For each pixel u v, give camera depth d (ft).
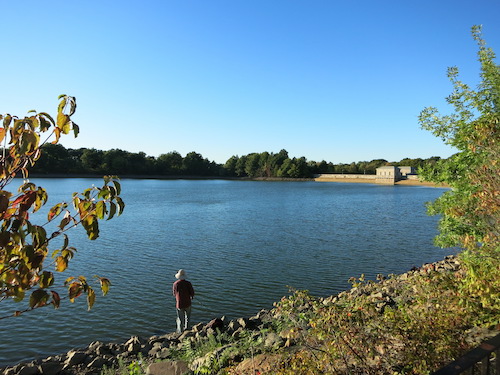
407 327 16.53
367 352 15.78
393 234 114.11
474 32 30.99
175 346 35.19
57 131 8.79
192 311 49.37
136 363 28.45
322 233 115.96
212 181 653.30
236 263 75.92
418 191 392.06
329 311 17.33
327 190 398.01
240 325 39.11
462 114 31.09
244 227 128.36
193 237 107.04
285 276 66.33
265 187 460.14
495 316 17.40
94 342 36.94
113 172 627.46
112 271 68.85
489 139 20.15
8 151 8.45
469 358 7.80
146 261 77.05
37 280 9.29
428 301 19.63
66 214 9.71
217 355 27.14
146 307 50.01
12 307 49.47
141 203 223.30
